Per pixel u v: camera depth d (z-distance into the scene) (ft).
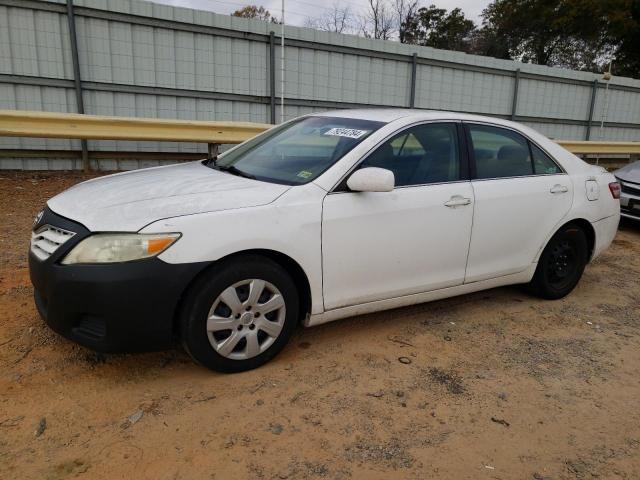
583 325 14.08
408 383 10.54
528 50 115.75
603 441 9.16
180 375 10.30
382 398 9.95
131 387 9.82
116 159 33.81
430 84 45.57
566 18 103.30
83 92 31.96
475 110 49.06
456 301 15.21
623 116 59.62
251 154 13.34
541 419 9.66
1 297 13.43
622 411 10.11
